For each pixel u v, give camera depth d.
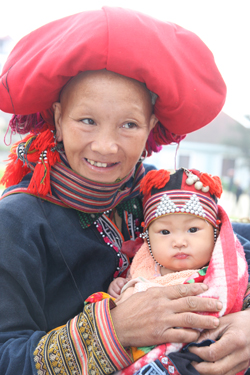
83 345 0.99
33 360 0.96
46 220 1.19
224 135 18.11
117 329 1.00
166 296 1.04
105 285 1.33
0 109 1.27
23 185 1.25
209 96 1.24
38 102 1.19
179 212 1.28
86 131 1.13
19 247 1.09
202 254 1.29
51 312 1.18
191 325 0.99
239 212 12.89
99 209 1.26
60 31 1.15
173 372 0.98
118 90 1.09
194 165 17.89
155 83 1.11
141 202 1.51
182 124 1.29
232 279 1.13
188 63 1.20
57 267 1.19
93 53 1.03
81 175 1.20
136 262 1.35
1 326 1.02
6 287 1.05
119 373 1.02
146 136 1.24
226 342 1.01
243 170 17.62
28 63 1.14
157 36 1.10
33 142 1.21
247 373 1.28
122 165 1.21
